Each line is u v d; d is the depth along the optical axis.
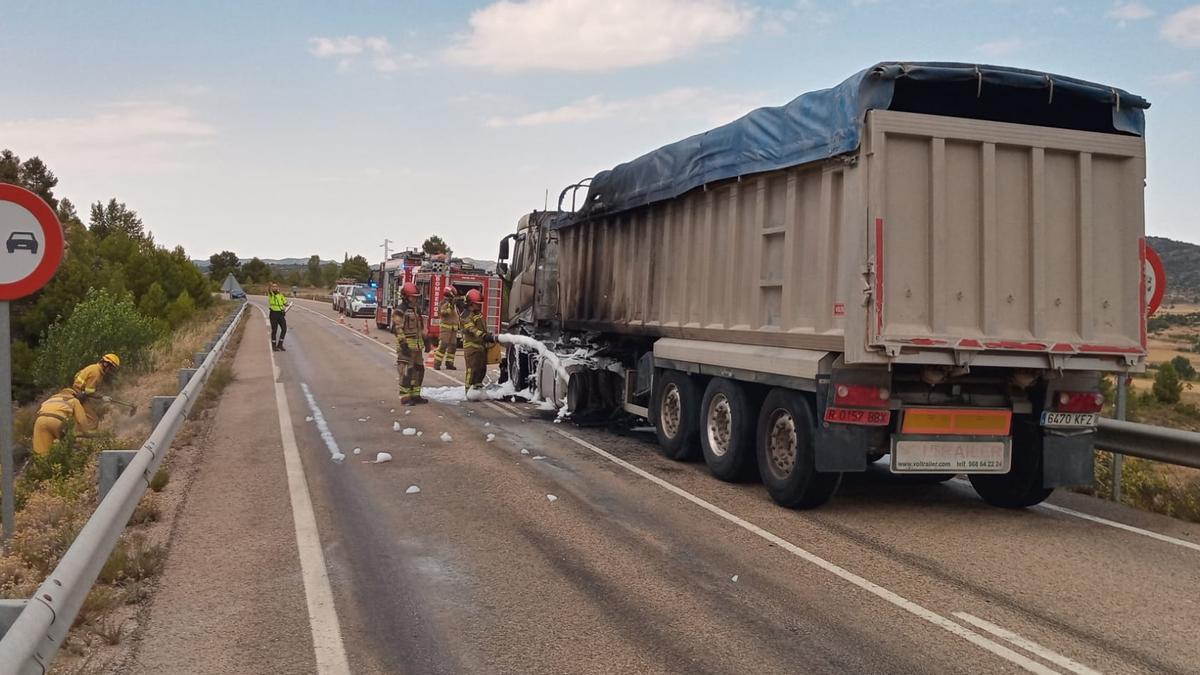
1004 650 5.01
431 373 21.67
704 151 9.93
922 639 5.15
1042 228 7.73
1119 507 8.80
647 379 11.53
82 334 19.92
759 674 4.65
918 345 7.29
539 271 16.66
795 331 8.26
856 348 7.31
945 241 7.49
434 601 5.66
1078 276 7.86
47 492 7.95
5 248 6.32
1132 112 7.95
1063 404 8.20
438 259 32.56
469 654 4.86
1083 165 7.86
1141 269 8.00
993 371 8.15
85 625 5.07
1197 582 6.29
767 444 8.56
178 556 6.48
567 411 13.70
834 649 4.99
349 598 5.69
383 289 40.88
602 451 11.23
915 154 7.45
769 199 8.93
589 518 7.78
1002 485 8.64
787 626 5.32
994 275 7.60
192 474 9.25
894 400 7.90
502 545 6.90
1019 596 5.93
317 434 11.90
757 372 8.73
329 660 4.74
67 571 4.13
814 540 7.23
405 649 4.91
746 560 6.63
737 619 5.43
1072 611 5.66
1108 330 7.95
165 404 9.30
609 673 4.64
